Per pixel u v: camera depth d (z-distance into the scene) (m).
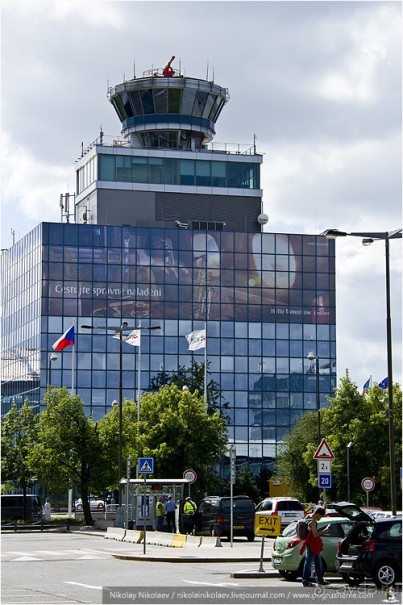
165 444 96.25
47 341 129.25
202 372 132.38
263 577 35.03
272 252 136.88
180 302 133.62
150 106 149.50
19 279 140.00
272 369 134.88
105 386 129.75
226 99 153.00
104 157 146.12
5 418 89.75
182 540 54.53
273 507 61.75
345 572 31.14
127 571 38.00
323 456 41.50
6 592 29.52
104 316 131.25
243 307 135.38
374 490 86.12
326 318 137.38
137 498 67.75
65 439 82.06
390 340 46.16
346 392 87.75
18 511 83.50
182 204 147.25
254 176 150.25
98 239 132.25
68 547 54.78
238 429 132.38
